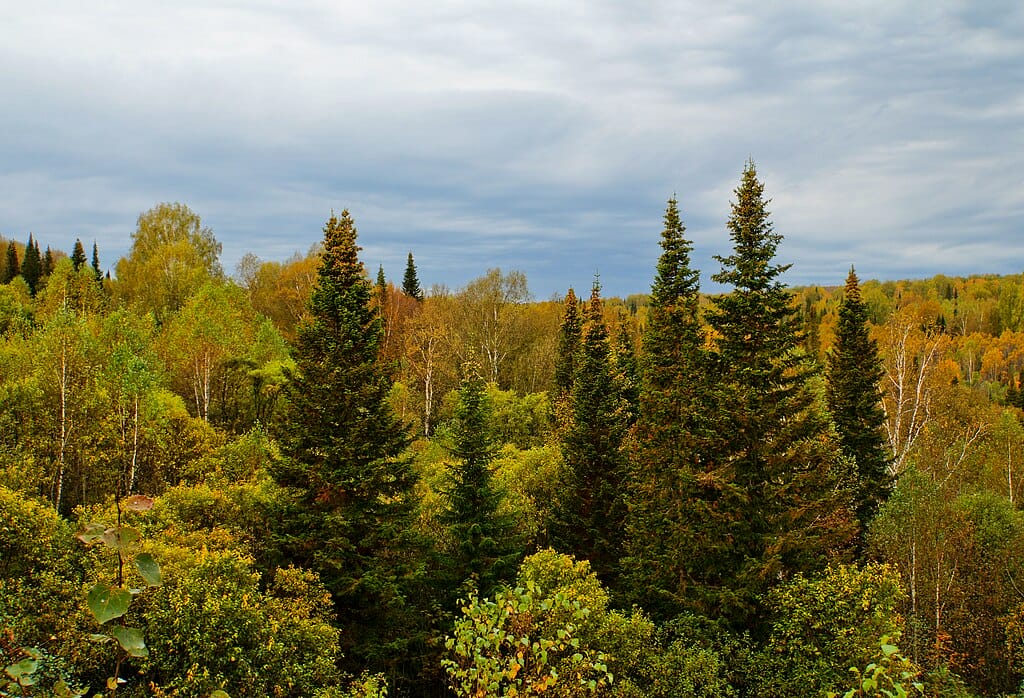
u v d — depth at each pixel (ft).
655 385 102.78
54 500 97.55
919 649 77.30
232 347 162.50
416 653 82.48
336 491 74.59
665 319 102.78
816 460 75.61
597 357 131.75
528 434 159.43
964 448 133.90
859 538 106.32
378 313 81.71
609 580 103.35
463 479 91.45
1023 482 130.00
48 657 42.45
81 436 100.89
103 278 279.28
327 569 73.20
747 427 74.74
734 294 76.43
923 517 86.22
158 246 272.92
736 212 77.71
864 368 124.16
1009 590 83.51
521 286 226.99
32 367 108.88
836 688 51.34
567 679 44.91
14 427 97.35
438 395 205.98
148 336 170.09
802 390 79.25
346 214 79.56
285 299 260.83
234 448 114.83
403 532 78.33
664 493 87.30
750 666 60.75
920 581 85.10
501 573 87.81
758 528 74.84
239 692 50.34
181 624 49.24
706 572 77.20
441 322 212.02
